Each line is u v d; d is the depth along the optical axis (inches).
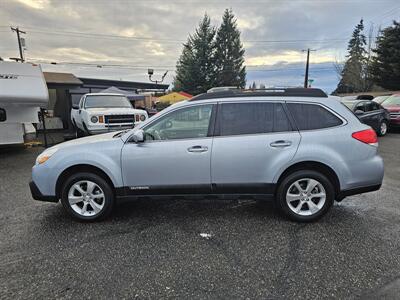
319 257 122.2
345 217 161.8
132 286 105.3
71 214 158.9
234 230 147.8
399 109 501.7
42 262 120.6
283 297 99.0
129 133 156.6
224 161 150.6
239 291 102.2
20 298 99.3
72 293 101.7
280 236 140.8
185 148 151.0
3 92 333.7
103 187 155.6
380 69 1316.4
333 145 148.8
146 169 152.9
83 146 156.3
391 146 391.9
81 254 126.6
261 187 152.8
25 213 173.6
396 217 161.5
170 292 102.0
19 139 361.7
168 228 150.9
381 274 110.2
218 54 1904.5
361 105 459.2
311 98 154.6
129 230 149.2
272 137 149.9
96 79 1058.7
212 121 153.5
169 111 155.3
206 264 118.3
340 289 102.3
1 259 123.1
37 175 156.1
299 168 153.1
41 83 356.5
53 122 650.8
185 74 1884.8
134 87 1225.4
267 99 154.3
